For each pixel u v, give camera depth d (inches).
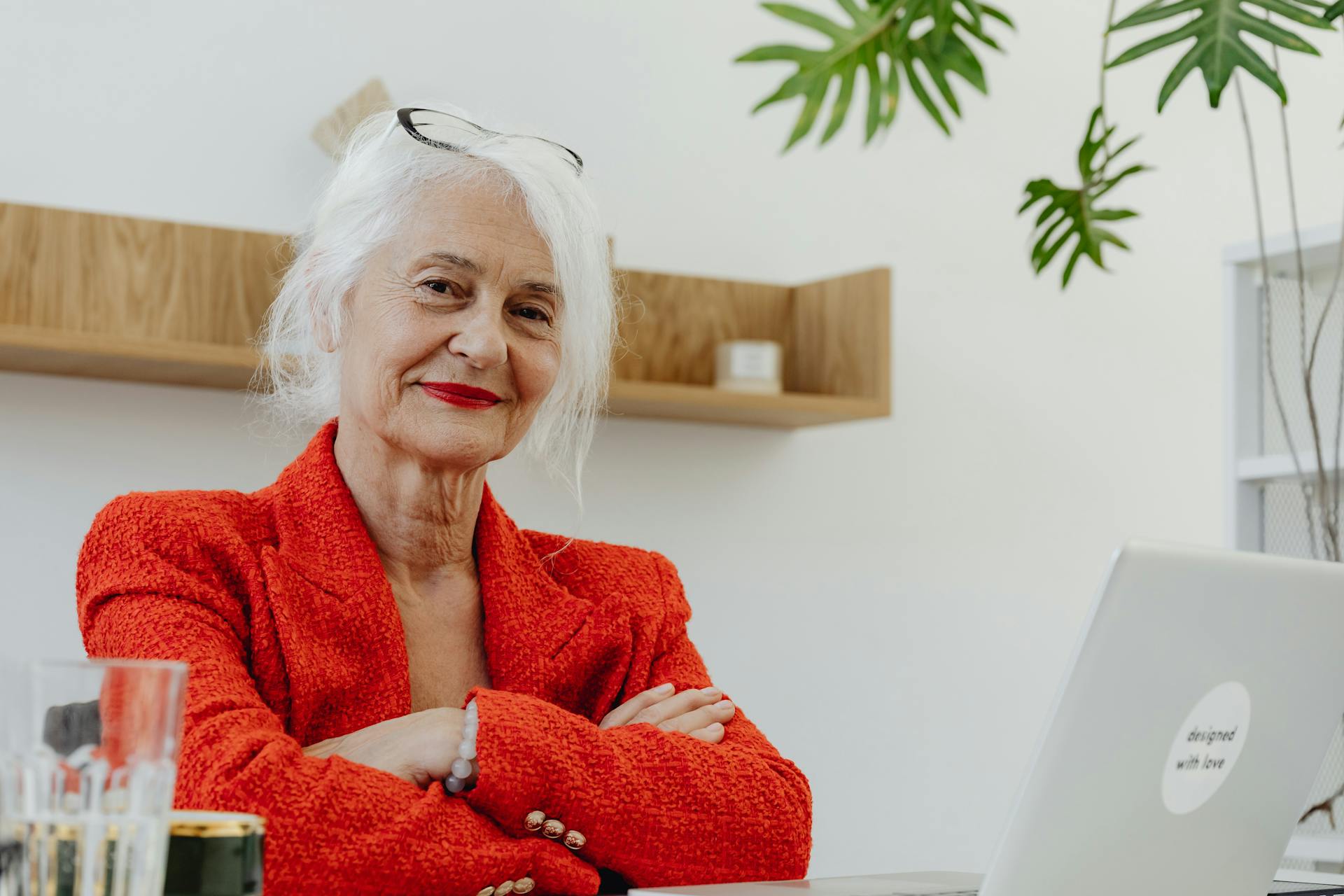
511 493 96.7
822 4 110.9
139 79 89.6
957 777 111.7
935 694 111.3
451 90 97.8
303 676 47.4
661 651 56.4
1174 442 124.9
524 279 50.5
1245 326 83.1
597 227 54.1
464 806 41.0
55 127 87.3
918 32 98.0
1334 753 74.6
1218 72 61.8
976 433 115.2
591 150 102.0
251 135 92.1
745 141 107.7
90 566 48.6
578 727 43.7
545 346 51.6
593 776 42.9
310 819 38.3
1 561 83.8
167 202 89.7
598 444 99.7
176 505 49.3
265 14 92.9
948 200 115.7
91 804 22.2
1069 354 120.3
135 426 87.8
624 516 100.2
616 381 90.5
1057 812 31.7
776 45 78.4
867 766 108.0
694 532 102.6
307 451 52.4
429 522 51.8
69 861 22.0
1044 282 119.6
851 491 109.2
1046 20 121.9
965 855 111.4
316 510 50.6
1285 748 36.2
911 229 114.0
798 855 46.2
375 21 95.9
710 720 50.3
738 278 106.4
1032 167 119.8
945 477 113.5
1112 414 122.0
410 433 49.9
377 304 49.9
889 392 98.3
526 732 42.1
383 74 95.9
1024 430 117.5
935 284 114.7
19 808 22.2
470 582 53.7
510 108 99.5
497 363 49.6
